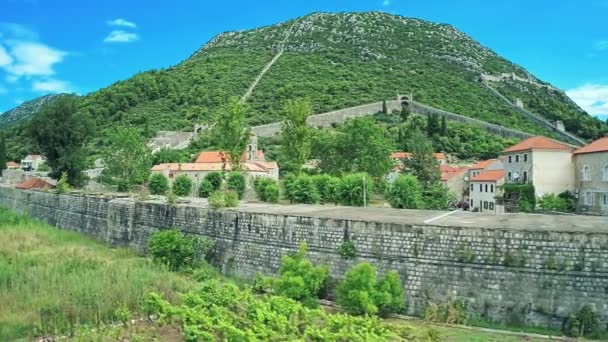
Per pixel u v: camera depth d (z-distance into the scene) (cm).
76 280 2914
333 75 19812
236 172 6594
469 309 2452
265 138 13875
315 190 5472
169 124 15700
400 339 2114
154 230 4153
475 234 2494
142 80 18925
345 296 2528
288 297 2562
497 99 18838
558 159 6178
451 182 8825
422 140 9950
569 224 2683
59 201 5997
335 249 2877
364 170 7462
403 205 5097
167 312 2358
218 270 3456
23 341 2244
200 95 17912
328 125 14850
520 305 2362
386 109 15650
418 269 2606
